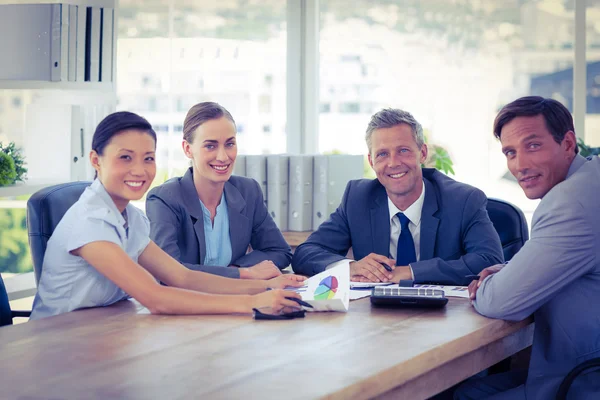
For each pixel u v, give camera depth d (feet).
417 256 8.20
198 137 8.29
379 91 14.10
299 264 8.38
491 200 8.98
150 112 13.43
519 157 6.37
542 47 14.03
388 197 8.39
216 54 13.58
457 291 6.99
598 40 14.01
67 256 6.33
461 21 14.01
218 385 3.90
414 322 5.58
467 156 14.14
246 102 13.74
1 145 10.11
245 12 13.64
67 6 9.85
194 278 6.89
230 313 5.88
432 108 14.10
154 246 6.93
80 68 10.09
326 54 14.05
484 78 14.07
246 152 13.84
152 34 13.38
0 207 14.14
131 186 6.43
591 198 5.83
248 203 8.97
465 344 5.12
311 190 11.75
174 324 5.48
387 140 7.93
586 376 5.57
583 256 5.77
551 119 6.27
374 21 14.01
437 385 4.99
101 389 3.85
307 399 3.67
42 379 4.04
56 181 10.34
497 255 7.80
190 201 8.39
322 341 4.91
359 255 8.44
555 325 5.98
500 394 6.07
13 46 9.89
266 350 4.65
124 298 6.66
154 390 3.83
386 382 4.20
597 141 14.16
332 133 14.12
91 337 5.05
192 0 13.43
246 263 8.60
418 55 14.06
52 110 10.52
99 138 6.41
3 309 7.07
